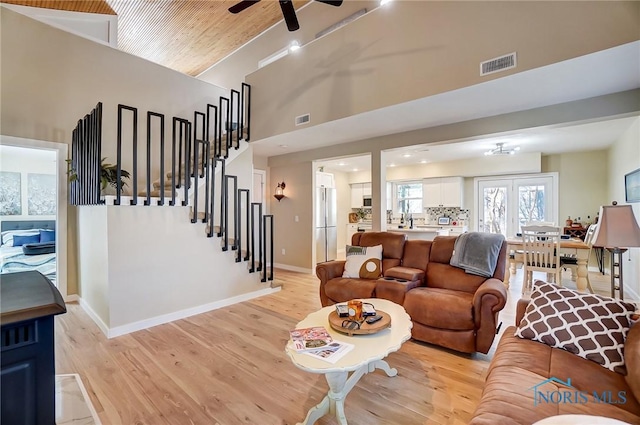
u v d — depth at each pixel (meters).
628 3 2.19
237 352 2.75
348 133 4.57
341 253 9.04
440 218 7.78
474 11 2.83
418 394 2.12
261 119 4.93
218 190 5.13
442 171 7.43
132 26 5.64
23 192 6.66
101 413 1.93
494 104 3.32
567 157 6.33
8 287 0.88
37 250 5.63
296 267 6.39
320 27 5.33
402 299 3.01
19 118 3.80
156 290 3.43
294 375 2.37
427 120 3.90
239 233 4.21
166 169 5.09
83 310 3.88
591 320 1.80
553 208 6.47
